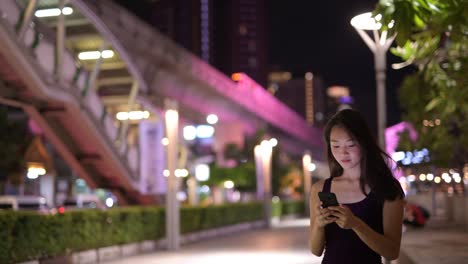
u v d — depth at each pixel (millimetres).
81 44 28281
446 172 23922
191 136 68375
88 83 26188
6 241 13320
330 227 3488
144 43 58719
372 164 3479
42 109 24484
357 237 3410
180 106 75938
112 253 19922
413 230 18219
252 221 41750
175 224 24031
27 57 20547
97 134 26844
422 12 5438
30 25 21172
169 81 66562
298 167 93562
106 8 52062
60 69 23219
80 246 17578
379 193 3408
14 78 21219
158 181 35875
